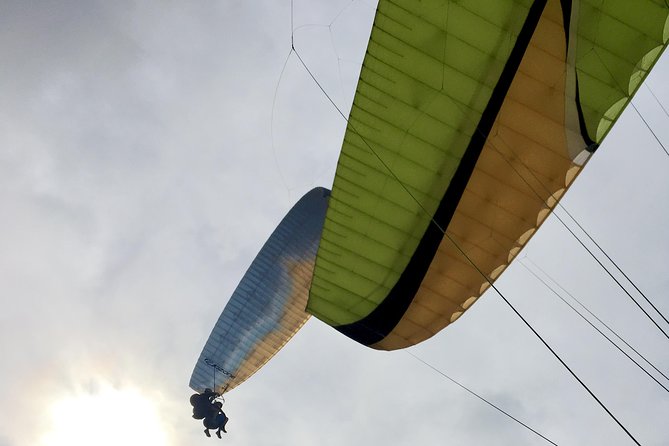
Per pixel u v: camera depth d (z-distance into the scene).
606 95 10.83
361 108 11.48
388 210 12.67
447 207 12.52
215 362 33.06
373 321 14.47
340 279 13.95
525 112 11.32
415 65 10.96
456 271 13.45
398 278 13.59
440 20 10.50
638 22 10.08
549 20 10.30
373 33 10.74
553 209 12.20
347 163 12.23
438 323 14.48
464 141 11.68
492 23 10.41
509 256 13.12
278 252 29.08
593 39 10.43
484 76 10.96
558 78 10.85
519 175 11.98
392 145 11.86
